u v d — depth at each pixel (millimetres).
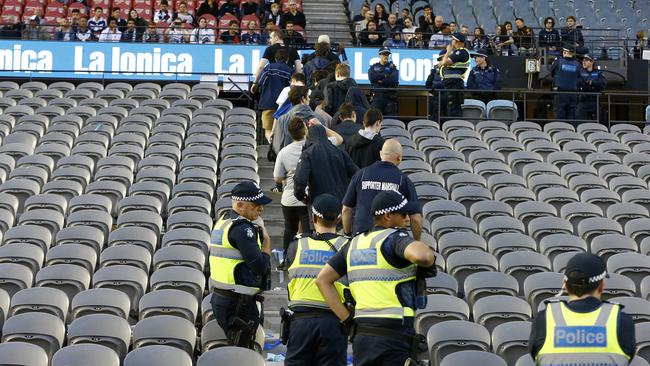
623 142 33281
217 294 17828
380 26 42812
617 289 21797
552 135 33656
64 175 28438
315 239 16656
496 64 40906
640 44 45375
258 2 45906
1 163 29422
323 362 16469
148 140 31328
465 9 49625
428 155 30828
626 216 26703
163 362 17203
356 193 19141
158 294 20109
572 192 27906
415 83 40000
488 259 22766
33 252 22859
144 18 47344
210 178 28625
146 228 24156
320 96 28234
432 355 18406
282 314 16703
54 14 46938
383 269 14445
